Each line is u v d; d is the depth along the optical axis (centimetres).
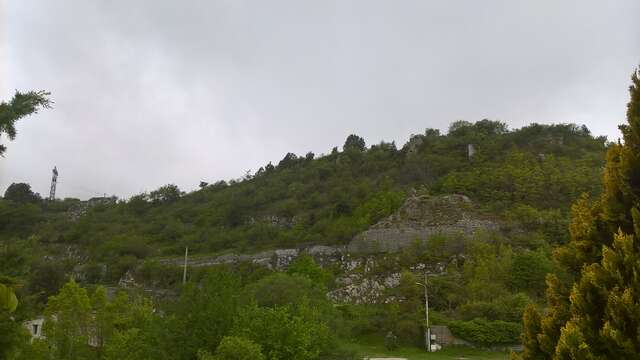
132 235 8481
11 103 627
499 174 7019
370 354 3856
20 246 922
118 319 2775
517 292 4547
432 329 4084
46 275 4712
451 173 7494
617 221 954
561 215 5919
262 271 6100
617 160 997
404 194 7394
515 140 8356
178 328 1669
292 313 2161
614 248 891
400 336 4172
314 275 5034
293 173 10762
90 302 2795
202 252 7688
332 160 10750
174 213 9800
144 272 6806
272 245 7325
